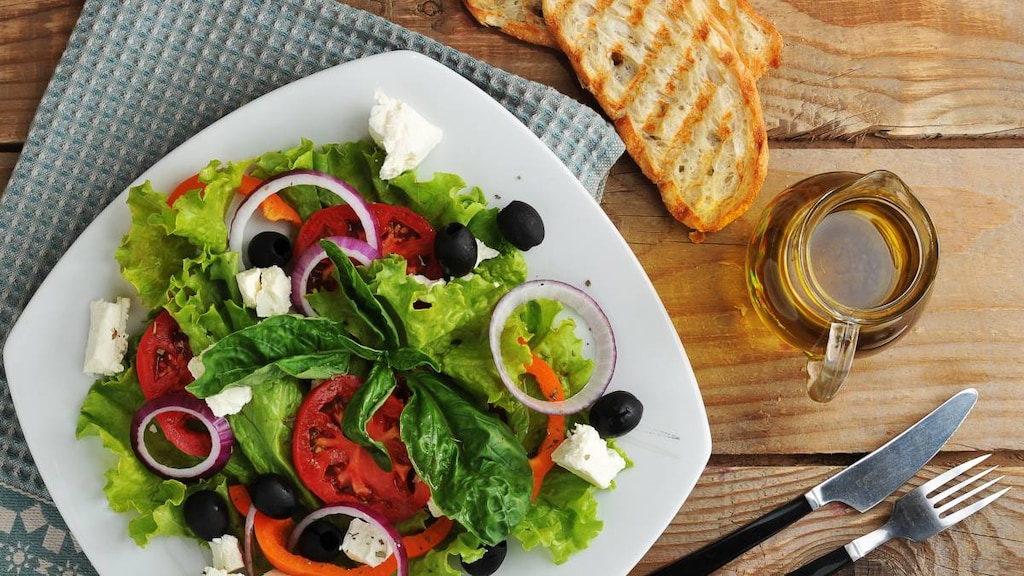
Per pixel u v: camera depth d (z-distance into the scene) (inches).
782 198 32.5
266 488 30.9
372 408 30.5
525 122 33.0
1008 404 34.1
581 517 31.3
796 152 34.2
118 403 31.4
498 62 34.0
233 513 31.5
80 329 31.5
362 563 31.2
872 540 33.6
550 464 31.5
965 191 34.3
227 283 31.2
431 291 30.8
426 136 31.4
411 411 30.9
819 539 34.0
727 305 34.0
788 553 34.0
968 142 34.3
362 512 31.0
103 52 32.9
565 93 34.0
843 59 34.3
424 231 31.6
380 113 31.1
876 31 34.3
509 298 31.4
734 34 33.6
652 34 33.3
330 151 31.7
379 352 30.8
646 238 34.0
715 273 34.0
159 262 31.2
